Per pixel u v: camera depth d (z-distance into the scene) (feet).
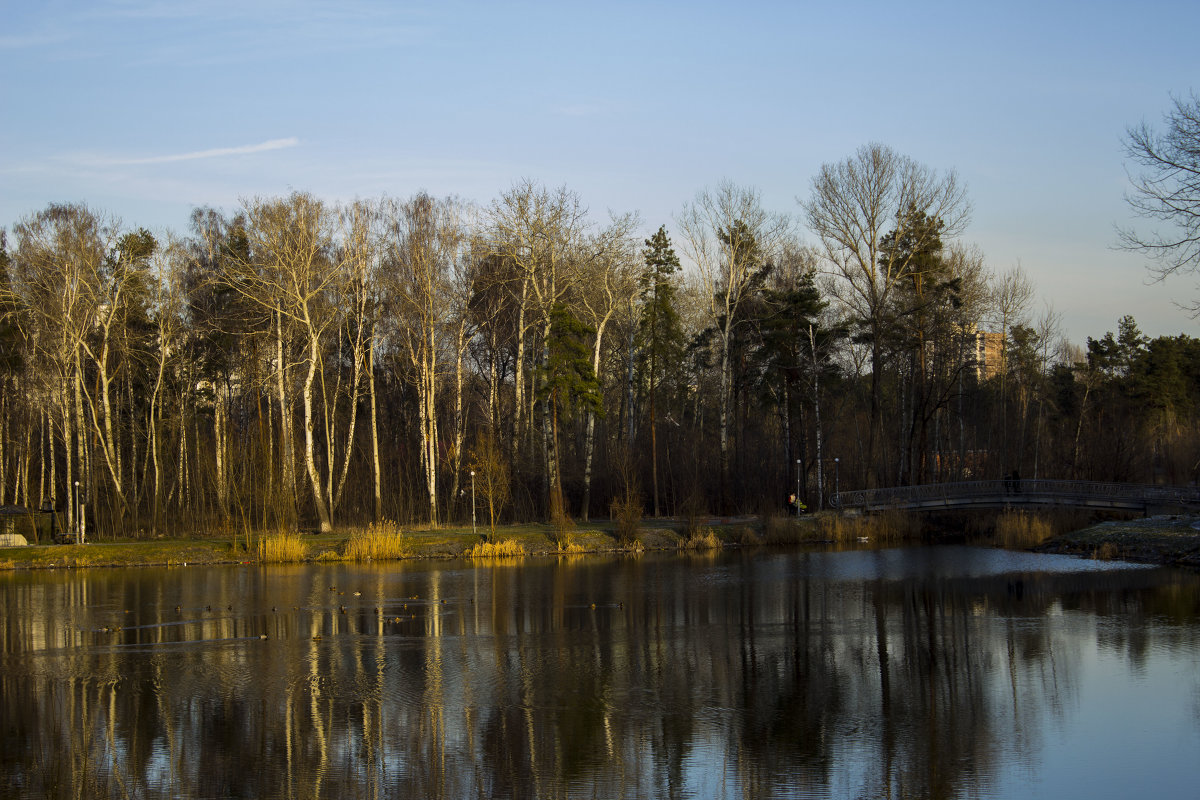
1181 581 128.67
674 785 57.41
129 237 189.98
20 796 57.21
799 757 61.87
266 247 181.57
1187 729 65.72
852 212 202.39
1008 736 65.21
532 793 56.59
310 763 62.03
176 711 73.56
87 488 192.44
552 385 193.77
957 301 205.46
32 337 194.08
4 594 132.05
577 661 88.28
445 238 193.36
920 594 123.24
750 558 166.71
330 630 103.81
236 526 177.17
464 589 132.26
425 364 192.75
